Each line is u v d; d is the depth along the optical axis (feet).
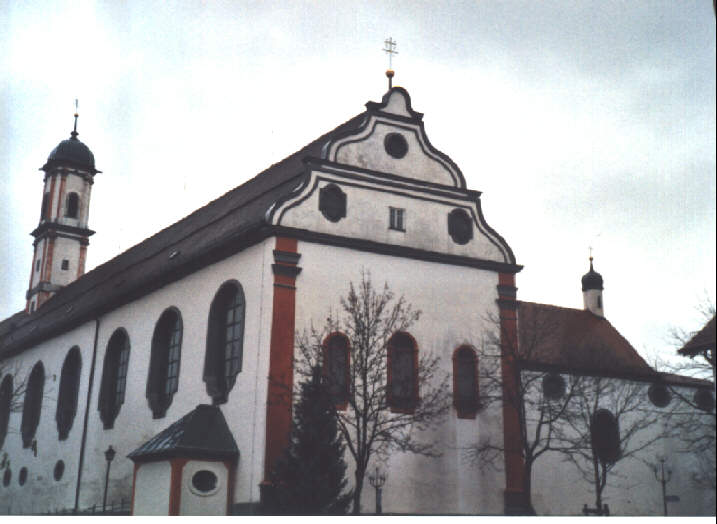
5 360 186.70
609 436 130.41
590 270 157.69
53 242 212.84
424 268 111.55
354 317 100.22
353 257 106.63
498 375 112.47
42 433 161.27
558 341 138.21
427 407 104.17
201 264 116.47
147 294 131.44
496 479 108.88
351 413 101.40
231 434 101.45
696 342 91.25
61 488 147.23
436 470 105.50
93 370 145.38
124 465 127.24
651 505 130.11
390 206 111.75
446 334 110.73
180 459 96.17
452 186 117.29
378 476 101.40
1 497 171.42
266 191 119.03
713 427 128.16
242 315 105.40
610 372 132.98
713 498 129.49
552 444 123.75
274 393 96.89
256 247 105.19
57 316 174.19
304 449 88.79
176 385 118.21
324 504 87.25
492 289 116.06
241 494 97.25
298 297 101.50
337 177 108.78
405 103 117.29
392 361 106.01
